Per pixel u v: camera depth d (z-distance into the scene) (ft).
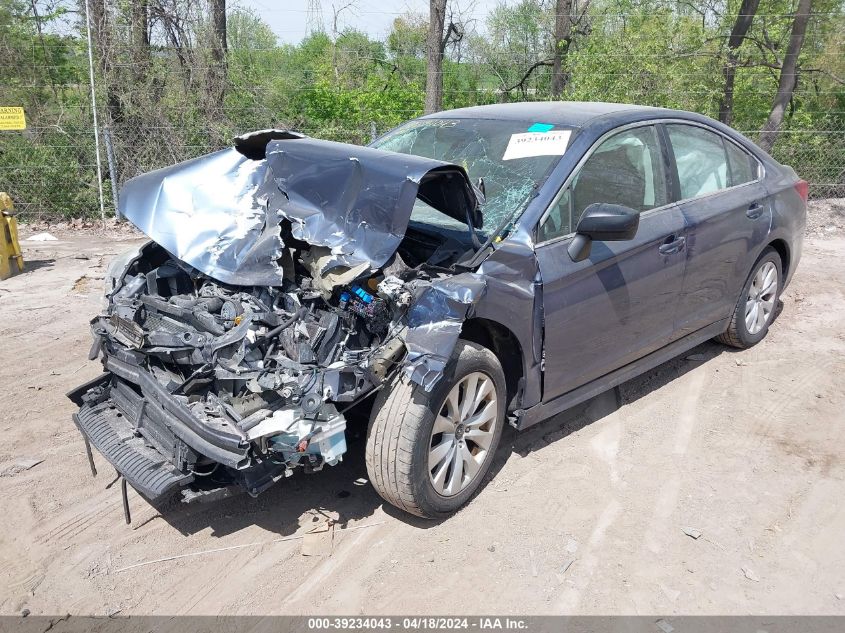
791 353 17.63
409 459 10.30
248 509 11.79
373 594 9.90
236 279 10.64
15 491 12.12
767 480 12.52
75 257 26.86
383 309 10.30
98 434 11.09
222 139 35.19
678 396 15.52
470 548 10.79
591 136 12.92
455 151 13.82
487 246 11.26
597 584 10.08
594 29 47.03
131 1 33.99
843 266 25.48
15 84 35.55
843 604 9.73
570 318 12.13
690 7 44.96
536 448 13.53
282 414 9.51
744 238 15.85
